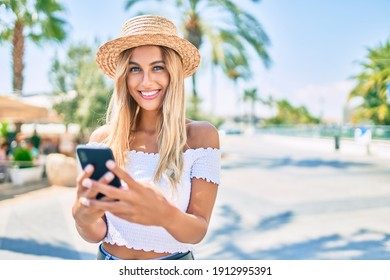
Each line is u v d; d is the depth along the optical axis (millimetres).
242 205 6199
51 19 11406
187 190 1259
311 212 5707
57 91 12383
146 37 1287
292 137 28672
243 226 4961
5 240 4305
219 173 1290
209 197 1253
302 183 8500
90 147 887
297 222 5133
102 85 12266
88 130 12484
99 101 11922
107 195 833
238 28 14938
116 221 1336
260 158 15375
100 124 1782
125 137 1385
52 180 8094
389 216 5402
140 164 1338
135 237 1312
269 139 34906
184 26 15133
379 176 9555
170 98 1319
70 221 5176
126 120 1387
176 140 1280
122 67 1339
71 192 7293
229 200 6598
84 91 12148
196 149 1297
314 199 6684
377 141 16766
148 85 1312
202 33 15289
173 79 1328
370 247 4039
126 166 1359
